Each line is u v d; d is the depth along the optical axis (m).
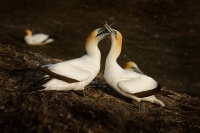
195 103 15.12
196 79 25.41
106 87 14.92
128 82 12.97
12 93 12.52
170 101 14.86
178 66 27.38
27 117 11.55
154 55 28.77
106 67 13.38
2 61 15.46
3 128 11.25
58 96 12.79
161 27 36.97
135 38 32.38
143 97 13.12
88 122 11.88
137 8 41.72
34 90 12.26
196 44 32.94
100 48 27.62
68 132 11.41
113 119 12.26
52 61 17.56
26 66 15.39
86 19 35.81
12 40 27.34
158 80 24.05
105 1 41.88
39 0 38.91
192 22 39.66
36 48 26.39
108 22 36.06
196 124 13.14
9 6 36.03
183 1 46.44
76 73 12.63
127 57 27.30
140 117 12.78
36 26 32.06
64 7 38.19
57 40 28.64
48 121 11.52
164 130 12.31
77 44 28.80
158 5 43.72
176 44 32.38
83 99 13.06
